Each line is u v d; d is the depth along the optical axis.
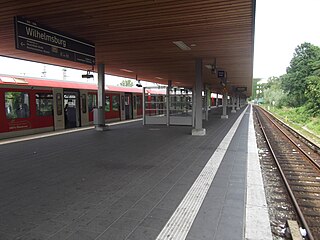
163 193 4.53
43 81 13.36
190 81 27.02
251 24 6.74
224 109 24.09
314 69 39.72
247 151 8.16
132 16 6.23
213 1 5.29
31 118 12.52
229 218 3.57
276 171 7.41
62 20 6.52
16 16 6.02
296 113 34.78
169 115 16.62
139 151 8.22
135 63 13.74
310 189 5.93
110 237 3.11
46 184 5.07
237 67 14.54
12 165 6.54
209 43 8.86
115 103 20.16
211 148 8.66
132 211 3.82
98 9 5.78
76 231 3.26
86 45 8.56
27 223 3.48
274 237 3.62
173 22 6.64
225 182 5.11
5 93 11.25
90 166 6.40
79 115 16.06
